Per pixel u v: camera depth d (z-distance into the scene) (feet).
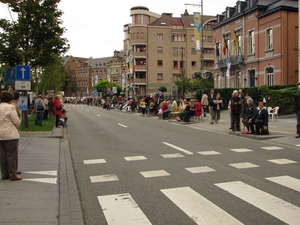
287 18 99.96
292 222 15.37
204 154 32.94
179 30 234.79
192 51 236.02
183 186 21.62
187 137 46.68
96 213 17.10
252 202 18.22
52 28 54.95
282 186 21.31
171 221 15.70
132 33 230.07
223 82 134.82
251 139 44.14
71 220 15.84
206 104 77.10
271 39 105.09
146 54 229.25
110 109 160.35
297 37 101.14
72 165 29.12
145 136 48.32
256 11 110.93
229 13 129.29
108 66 358.02
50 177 24.16
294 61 100.78
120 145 40.06
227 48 129.70
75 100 341.21
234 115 50.78
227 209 17.17
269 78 106.52
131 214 16.75
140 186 21.94
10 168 22.61
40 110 61.52
